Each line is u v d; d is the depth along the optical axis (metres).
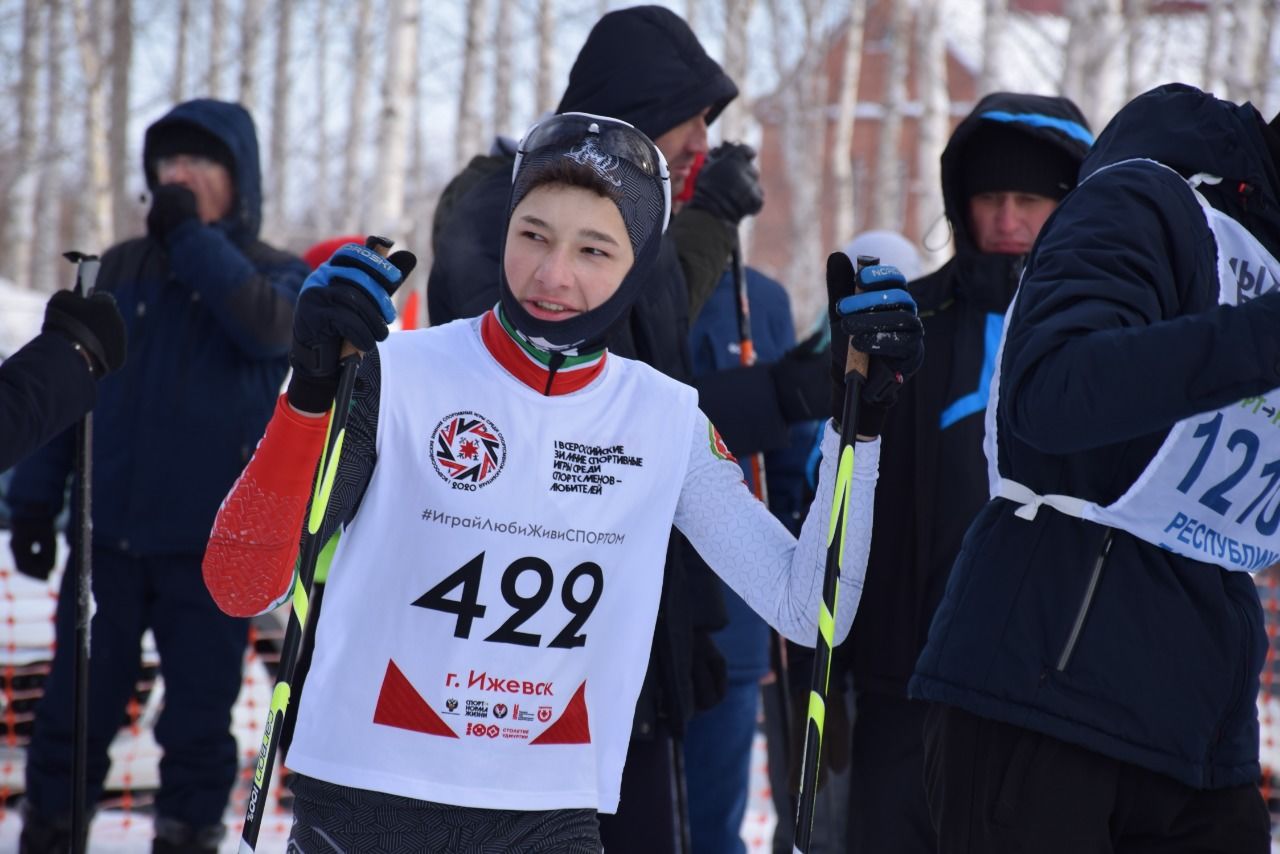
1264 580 19.84
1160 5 35.78
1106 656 5.10
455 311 6.89
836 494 5.00
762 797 13.20
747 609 8.62
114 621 9.71
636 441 5.16
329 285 4.60
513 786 4.94
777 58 45.38
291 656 4.54
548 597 4.98
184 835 9.55
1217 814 5.21
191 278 9.78
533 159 5.04
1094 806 5.12
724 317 9.27
